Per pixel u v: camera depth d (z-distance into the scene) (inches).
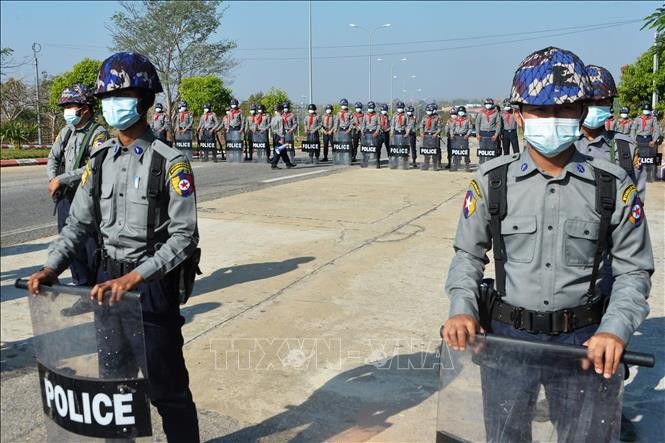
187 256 90.7
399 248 266.1
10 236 297.4
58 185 167.5
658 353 152.8
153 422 121.6
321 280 219.0
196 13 901.8
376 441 116.3
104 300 82.7
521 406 71.5
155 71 93.6
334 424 122.7
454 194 429.1
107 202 93.3
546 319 74.7
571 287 74.2
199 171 613.3
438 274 226.2
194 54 946.1
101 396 84.3
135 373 84.2
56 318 87.2
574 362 68.6
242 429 121.2
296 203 387.2
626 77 861.2
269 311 187.2
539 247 74.4
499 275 77.4
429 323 176.6
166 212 92.9
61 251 94.4
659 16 232.2
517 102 73.2
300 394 135.2
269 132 732.0
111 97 89.9
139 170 92.4
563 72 70.3
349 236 290.2
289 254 256.5
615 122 542.3
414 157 661.3
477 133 621.3
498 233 76.4
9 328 173.3
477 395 73.2
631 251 72.8
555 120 70.6
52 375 87.4
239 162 742.5
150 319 92.0
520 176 75.5
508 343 70.2
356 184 487.2
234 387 138.3
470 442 74.4
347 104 692.7
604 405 68.4
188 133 777.6
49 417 89.4
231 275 226.2
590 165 74.4
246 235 293.9
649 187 485.4
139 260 92.5
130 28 892.6
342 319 180.2
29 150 937.5
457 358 73.5
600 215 72.7
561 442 71.1
